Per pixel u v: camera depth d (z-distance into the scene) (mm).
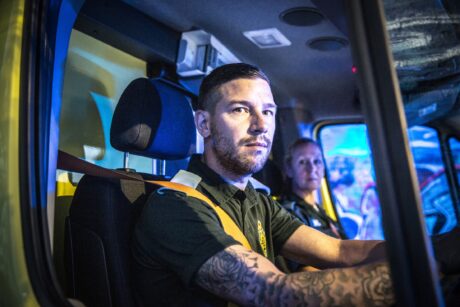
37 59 1419
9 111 1353
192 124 1969
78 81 2143
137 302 1521
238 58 2914
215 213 1522
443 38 1737
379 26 900
